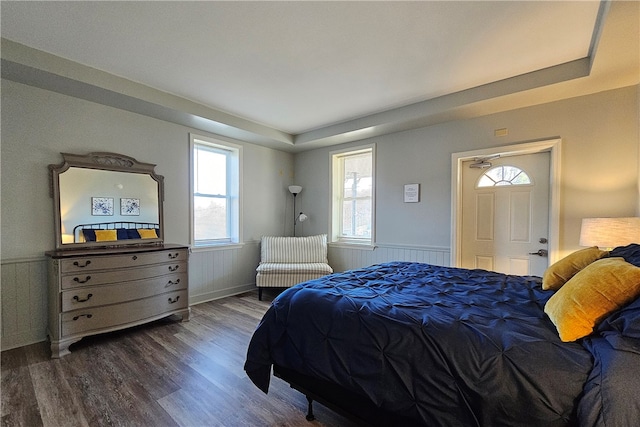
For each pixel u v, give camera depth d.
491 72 2.62
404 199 3.87
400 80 2.78
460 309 1.45
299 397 1.88
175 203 3.60
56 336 2.35
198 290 3.87
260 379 1.74
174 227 3.59
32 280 2.60
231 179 4.37
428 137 3.67
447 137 3.52
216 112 3.52
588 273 1.26
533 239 3.08
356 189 4.57
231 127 3.74
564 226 2.80
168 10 1.83
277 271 4.02
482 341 1.15
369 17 1.90
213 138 4.00
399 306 1.49
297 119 3.89
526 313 1.42
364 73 2.64
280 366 1.74
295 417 1.68
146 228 3.30
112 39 2.14
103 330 2.58
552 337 1.14
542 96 2.75
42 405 1.75
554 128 2.86
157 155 3.42
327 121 3.97
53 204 2.70
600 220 2.27
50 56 2.33
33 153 2.61
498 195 3.27
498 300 1.61
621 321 1.02
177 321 3.19
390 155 4.01
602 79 2.42
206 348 2.53
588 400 0.90
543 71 2.55
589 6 1.78
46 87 2.61
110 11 1.84
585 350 1.06
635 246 1.58
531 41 2.15
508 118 3.11
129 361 2.29
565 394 0.96
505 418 1.02
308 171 5.00
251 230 4.53
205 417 1.67
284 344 1.70
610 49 2.00
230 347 2.55
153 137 3.39
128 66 2.53
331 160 4.69
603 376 0.91
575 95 2.73
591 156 2.69
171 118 3.41
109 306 2.62
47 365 2.22
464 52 2.30
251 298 4.08
